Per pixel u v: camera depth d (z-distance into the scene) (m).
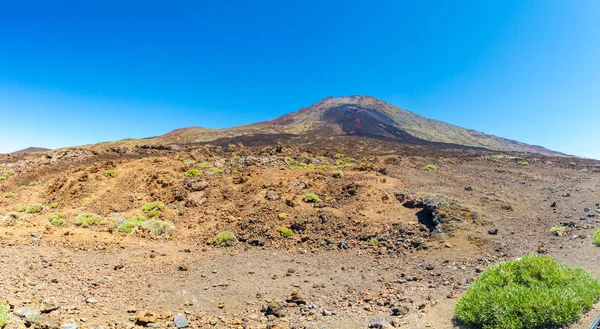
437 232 12.59
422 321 6.36
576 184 23.20
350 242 12.88
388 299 7.66
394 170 24.81
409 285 8.58
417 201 15.45
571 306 5.40
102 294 7.95
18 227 14.27
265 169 23.92
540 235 12.22
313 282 9.23
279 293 8.45
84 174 21.75
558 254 9.83
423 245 11.72
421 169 27.19
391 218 14.36
